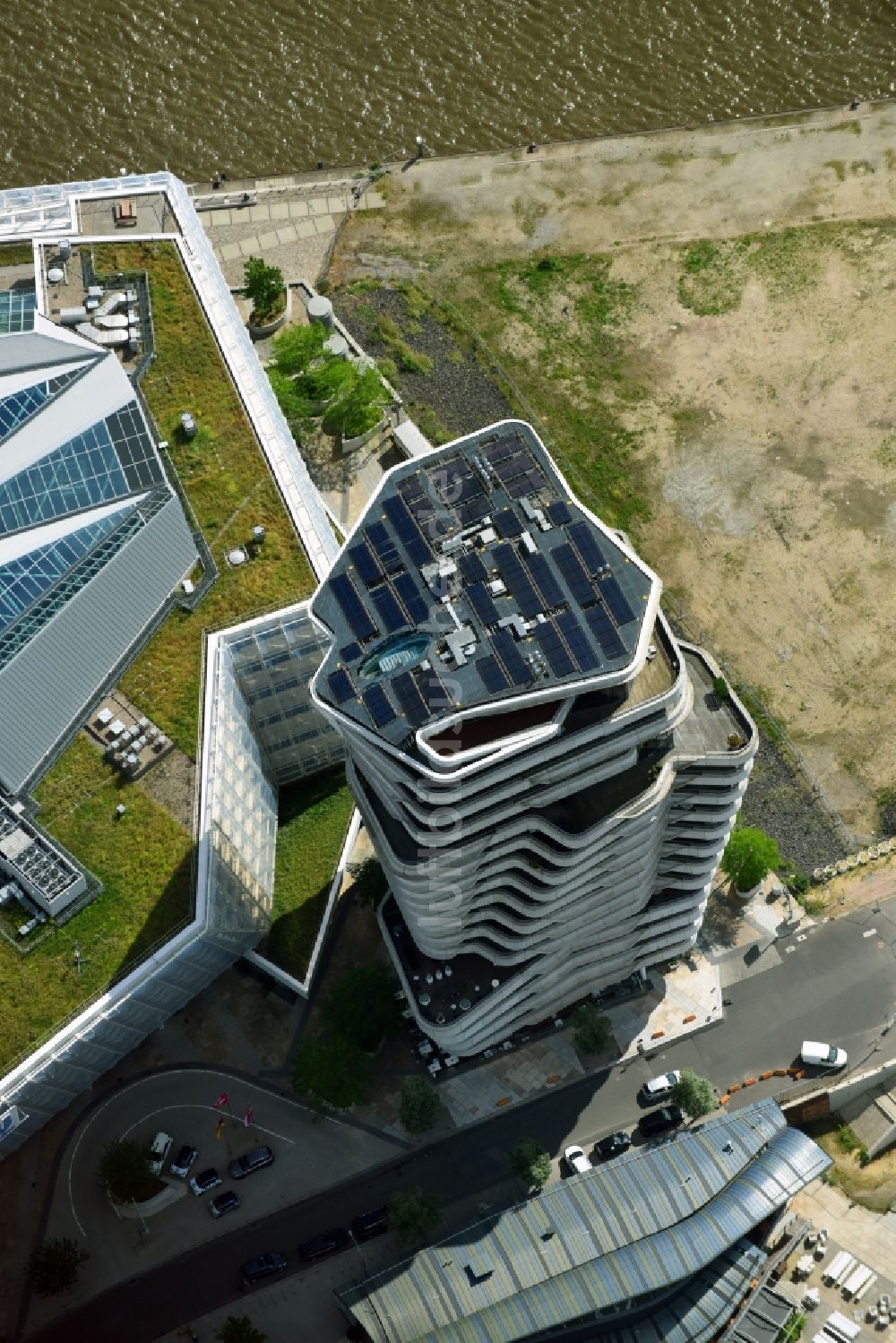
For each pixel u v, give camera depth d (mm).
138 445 167250
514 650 128375
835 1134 167000
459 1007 157625
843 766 186875
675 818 150500
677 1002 172875
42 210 184625
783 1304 153250
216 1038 172750
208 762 155375
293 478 169125
